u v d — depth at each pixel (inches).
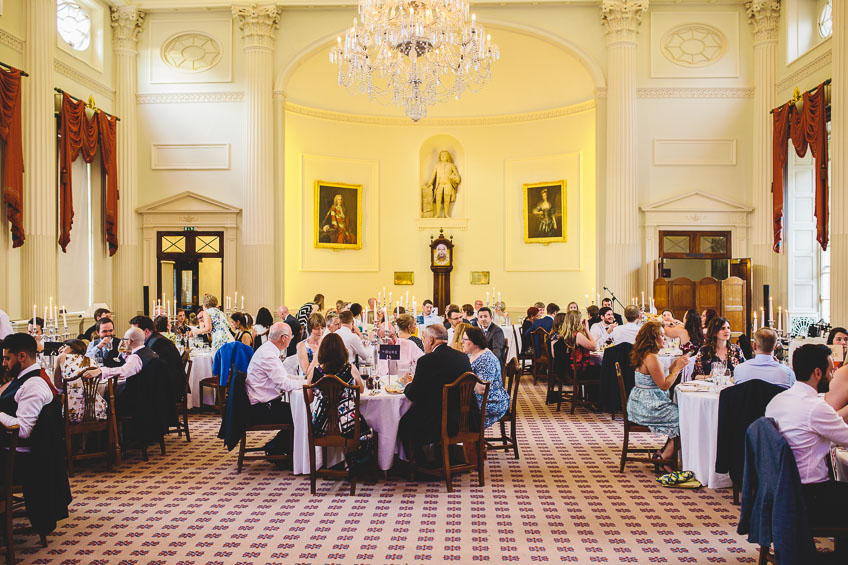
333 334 261.1
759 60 601.0
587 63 617.9
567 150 701.9
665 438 344.8
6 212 476.4
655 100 616.4
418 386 259.6
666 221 608.7
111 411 285.1
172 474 281.9
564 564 190.1
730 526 218.1
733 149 613.3
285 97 640.4
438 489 260.2
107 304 609.0
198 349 434.3
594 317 456.1
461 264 746.8
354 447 252.1
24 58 496.4
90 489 261.0
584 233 689.6
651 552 198.2
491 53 445.7
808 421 171.8
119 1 607.8
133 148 626.8
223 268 625.3
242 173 625.9
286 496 252.1
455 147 751.1
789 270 581.3
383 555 196.9
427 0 410.0
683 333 345.7
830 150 500.1
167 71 630.5
